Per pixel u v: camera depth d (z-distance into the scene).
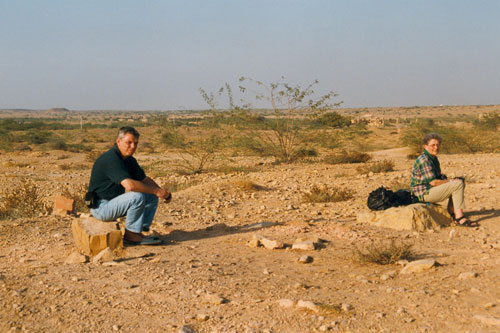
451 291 3.84
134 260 5.39
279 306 3.76
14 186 16.70
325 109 21.69
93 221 5.87
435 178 6.88
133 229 5.97
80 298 4.21
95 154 32.34
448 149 26.56
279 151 21.86
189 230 7.21
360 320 3.41
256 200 10.76
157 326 3.59
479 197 8.82
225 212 9.24
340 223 7.07
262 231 6.79
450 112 193.00
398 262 4.82
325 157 21.89
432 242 5.73
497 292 3.76
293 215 8.41
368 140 45.69
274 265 5.04
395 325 3.30
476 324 3.21
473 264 4.58
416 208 6.61
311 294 4.02
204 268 4.96
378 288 4.08
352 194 10.52
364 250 5.40
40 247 6.06
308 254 5.43
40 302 4.16
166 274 4.76
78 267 5.16
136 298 4.17
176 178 17.42
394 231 6.37
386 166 16.31
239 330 3.40
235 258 5.39
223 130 21.19
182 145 19.98
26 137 57.09
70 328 3.62
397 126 75.56
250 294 4.09
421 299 3.72
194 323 3.59
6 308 4.02
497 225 6.57
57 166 25.91
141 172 6.34
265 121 21.61
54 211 8.80
